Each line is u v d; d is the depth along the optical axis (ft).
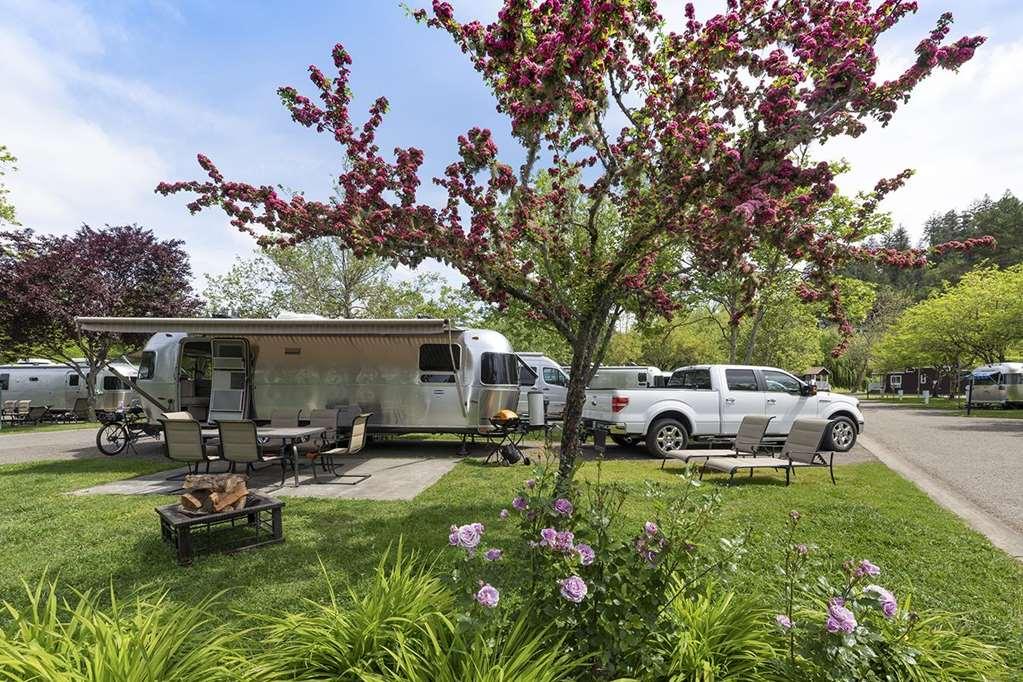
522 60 11.96
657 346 102.83
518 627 7.99
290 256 73.20
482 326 71.72
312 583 13.87
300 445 30.27
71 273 63.36
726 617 9.12
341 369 37.83
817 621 8.89
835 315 12.66
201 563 15.38
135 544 16.90
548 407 47.91
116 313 64.13
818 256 11.89
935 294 120.37
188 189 14.99
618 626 8.01
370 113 15.47
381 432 37.60
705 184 12.78
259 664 8.11
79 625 8.73
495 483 26.48
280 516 17.26
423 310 75.00
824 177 11.05
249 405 37.86
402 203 14.88
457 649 7.69
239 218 15.17
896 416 74.79
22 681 7.10
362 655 8.38
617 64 14.38
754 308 14.39
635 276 15.83
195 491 16.29
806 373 88.53
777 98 10.89
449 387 37.24
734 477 28.04
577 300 15.89
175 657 8.14
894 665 8.10
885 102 10.32
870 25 11.52
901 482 26.61
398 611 9.01
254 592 13.34
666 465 32.19
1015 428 55.88
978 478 28.68
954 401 119.14
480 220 15.29
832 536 17.63
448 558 15.40
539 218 17.34
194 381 40.88
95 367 67.56
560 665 7.68
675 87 14.24
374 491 24.86
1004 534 18.71
